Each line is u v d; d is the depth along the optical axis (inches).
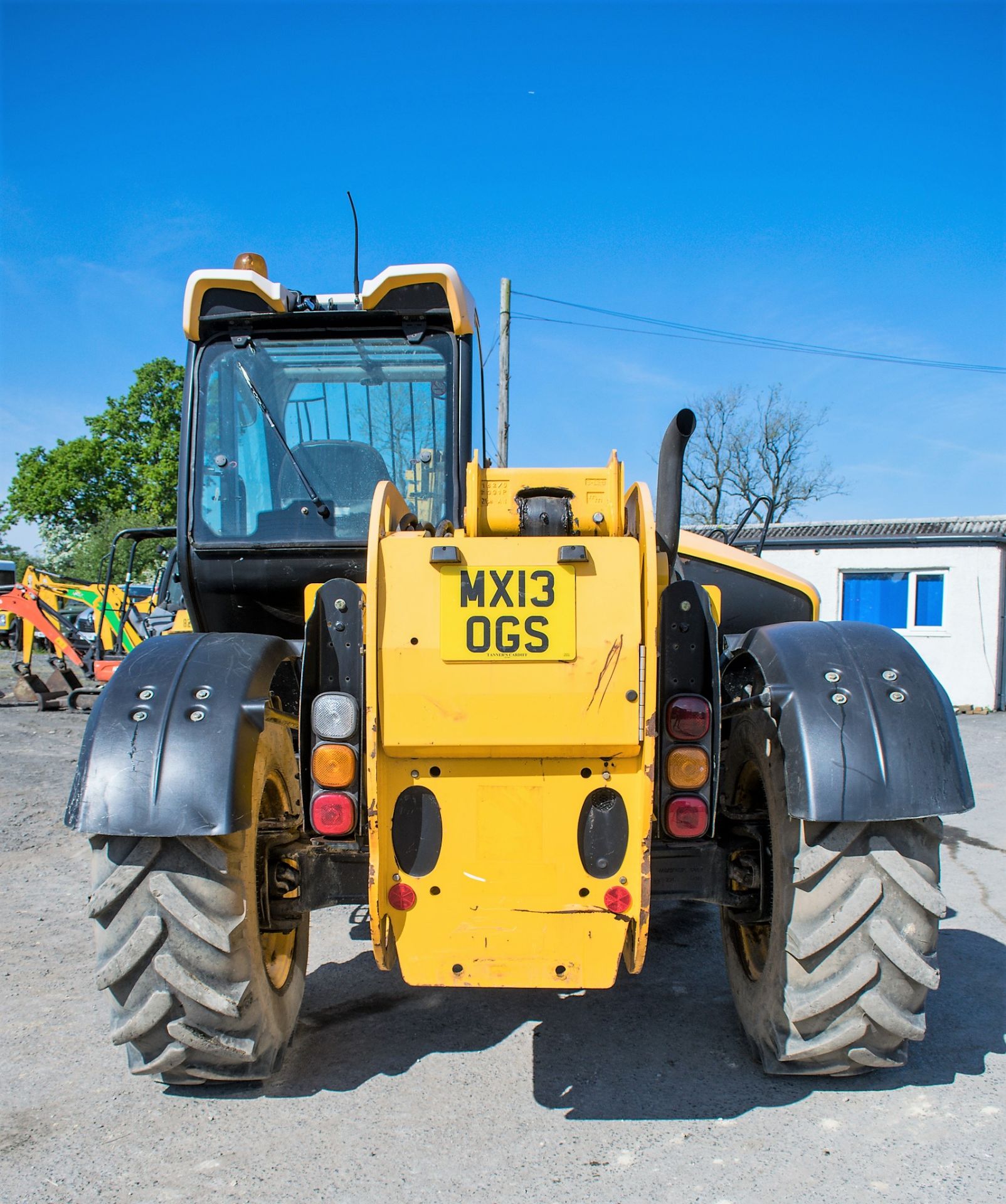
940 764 94.0
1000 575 624.1
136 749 92.7
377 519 93.5
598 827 95.1
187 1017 96.2
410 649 92.4
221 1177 91.2
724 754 121.5
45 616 499.5
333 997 136.7
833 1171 91.2
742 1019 118.0
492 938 94.5
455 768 95.5
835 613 654.5
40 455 1919.3
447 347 148.3
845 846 96.6
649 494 96.7
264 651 104.2
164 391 1929.1
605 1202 86.7
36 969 149.0
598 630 92.1
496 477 112.7
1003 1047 117.9
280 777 108.7
